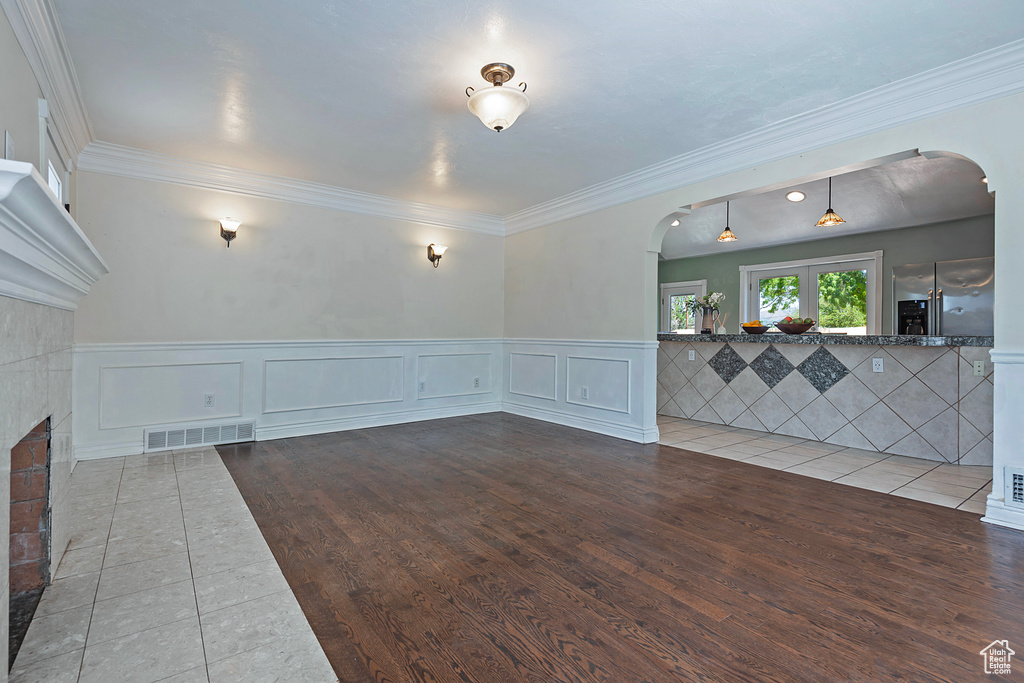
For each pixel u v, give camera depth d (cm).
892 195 530
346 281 488
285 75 270
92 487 305
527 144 367
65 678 138
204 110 311
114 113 314
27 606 175
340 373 485
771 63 258
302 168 419
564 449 413
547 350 543
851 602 181
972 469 359
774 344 481
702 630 164
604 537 239
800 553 222
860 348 423
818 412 448
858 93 290
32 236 122
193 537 235
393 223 519
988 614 173
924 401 389
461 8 214
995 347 255
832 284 666
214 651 152
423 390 542
